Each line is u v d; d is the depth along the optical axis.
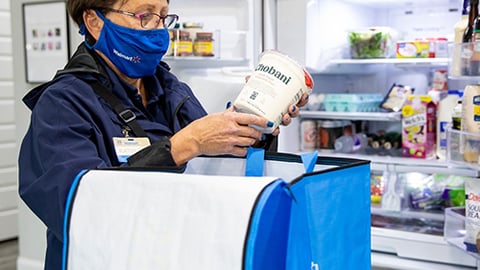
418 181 2.31
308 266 0.78
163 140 1.04
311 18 2.13
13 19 3.21
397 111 2.28
